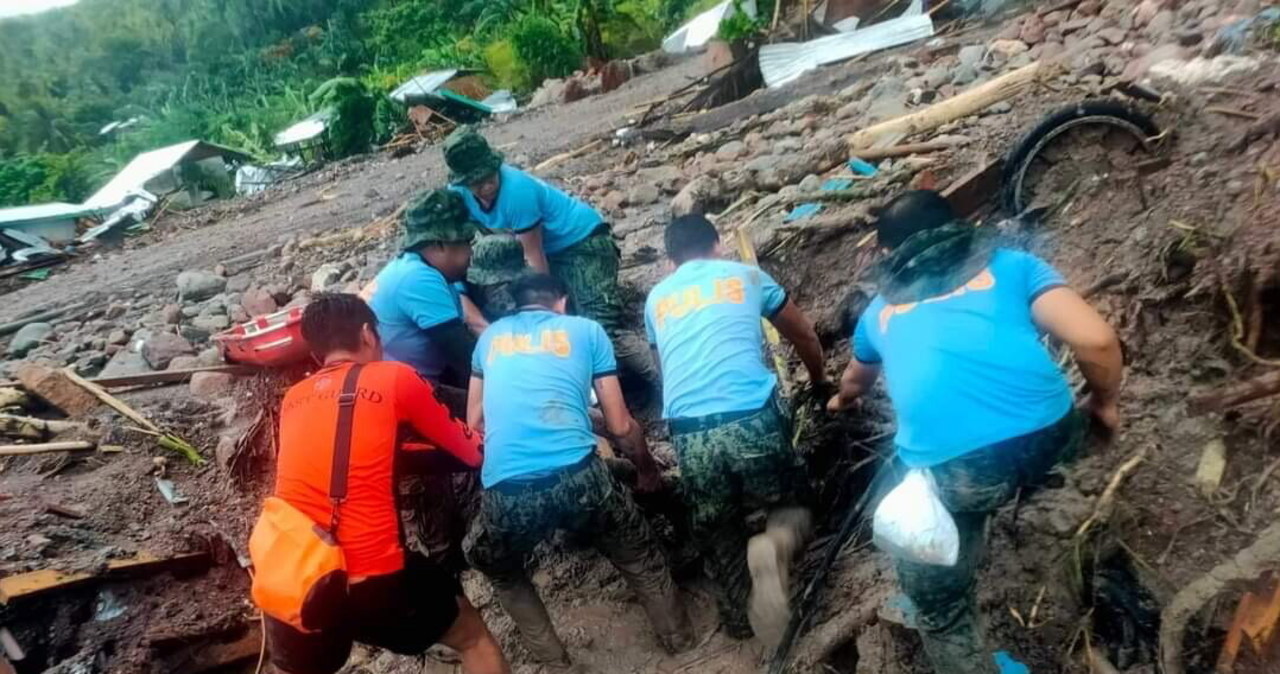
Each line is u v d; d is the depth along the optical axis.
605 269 4.89
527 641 3.78
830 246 5.03
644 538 3.63
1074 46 6.65
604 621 4.07
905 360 2.82
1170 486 3.33
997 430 2.69
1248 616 2.92
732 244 5.33
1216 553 3.15
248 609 4.37
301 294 7.34
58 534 4.34
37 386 5.42
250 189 19.41
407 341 4.16
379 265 7.36
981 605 3.33
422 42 35.97
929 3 10.66
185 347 6.45
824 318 4.73
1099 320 2.68
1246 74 4.73
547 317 3.67
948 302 2.80
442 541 4.38
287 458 3.19
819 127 7.44
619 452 4.32
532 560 4.41
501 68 26.03
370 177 14.43
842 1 11.88
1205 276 3.66
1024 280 2.83
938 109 5.99
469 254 4.23
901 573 2.89
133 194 16.95
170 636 4.10
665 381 3.59
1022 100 5.84
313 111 28.92
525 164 10.37
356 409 3.18
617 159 9.19
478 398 3.72
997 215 4.82
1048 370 2.74
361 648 4.24
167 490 4.77
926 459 2.76
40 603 3.99
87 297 8.95
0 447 4.93
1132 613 3.14
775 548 3.33
